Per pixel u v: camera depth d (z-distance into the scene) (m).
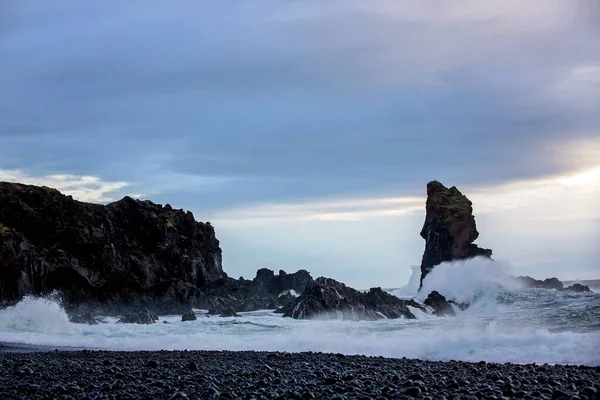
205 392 19.30
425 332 41.44
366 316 60.09
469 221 78.50
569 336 33.69
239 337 43.03
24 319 53.72
